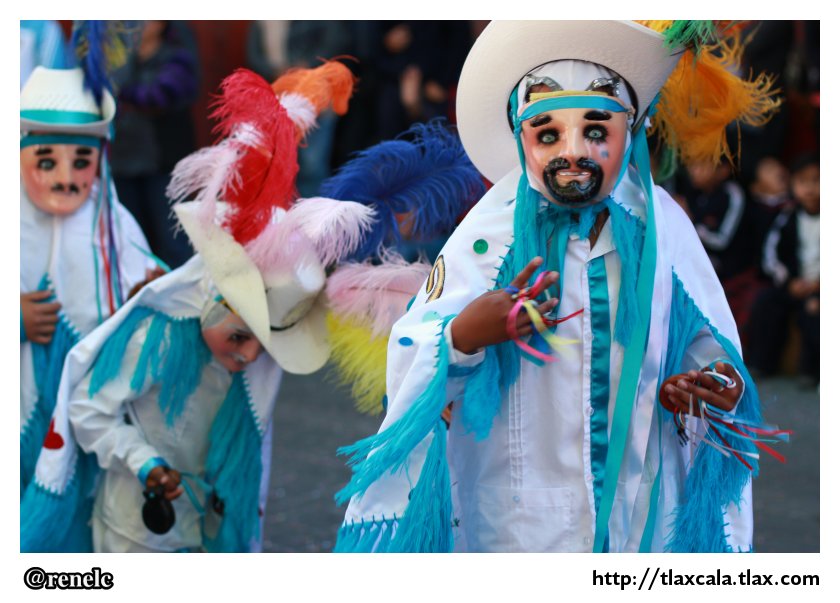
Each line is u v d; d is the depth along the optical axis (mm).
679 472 5000
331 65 6094
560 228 4836
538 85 4727
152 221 13281
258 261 5863
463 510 4992
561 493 4789
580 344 4789
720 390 4750
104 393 6277
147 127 13008
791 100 14055
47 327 6934
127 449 6238
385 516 4664
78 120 6938
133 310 6344
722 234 13656
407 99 13695
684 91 5160
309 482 9492
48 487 6367
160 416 6426
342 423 11414
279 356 6051
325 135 14602
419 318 4738
